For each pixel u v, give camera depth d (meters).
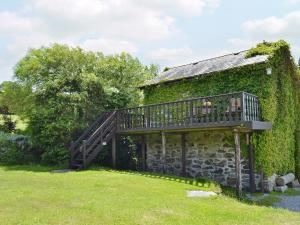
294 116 15.57
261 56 13.40
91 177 12.61
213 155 14.32
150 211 7.68
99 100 19.28
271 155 13.02
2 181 11.76
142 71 24.06
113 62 21.34
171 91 16.55
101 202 8.42
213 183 11.86
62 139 17.45
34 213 7.38
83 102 18.36
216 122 11.94
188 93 15.73
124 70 21.95
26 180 11.98
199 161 14.85
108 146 18.19
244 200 10.76
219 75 14.47
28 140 18.17
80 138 16.39
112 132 16.61
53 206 8.02
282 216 7.92
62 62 19.25
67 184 11.07
